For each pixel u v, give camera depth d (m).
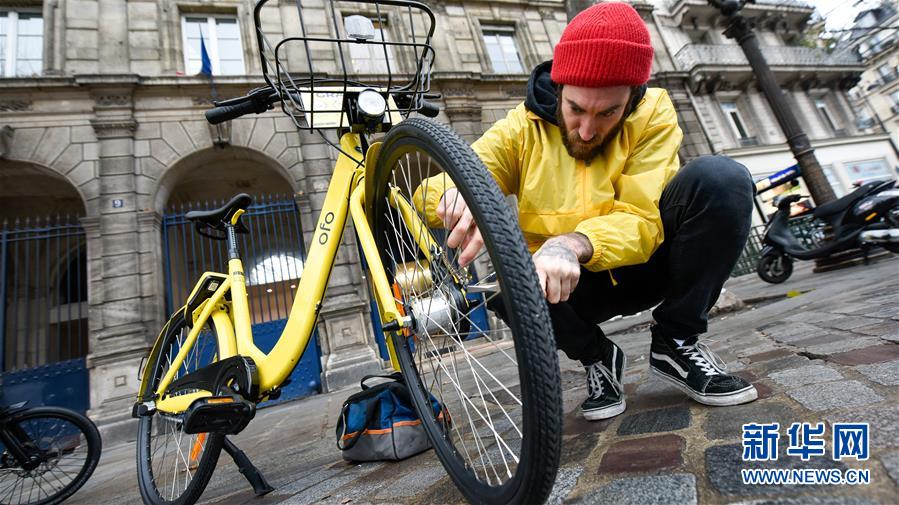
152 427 1.65
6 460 2.11
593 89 0.93
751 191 1.05
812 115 12.91
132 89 6.36
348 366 5.66
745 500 0.62
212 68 7.31
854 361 1.21
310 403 4.50
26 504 2.08
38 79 6.00
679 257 1.10
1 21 6.62
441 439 0.94
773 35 14.31
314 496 1.17
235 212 1.64
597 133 1.02
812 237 5.39
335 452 1.84
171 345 1.76
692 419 1.03
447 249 0.98
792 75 12.83
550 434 0.57
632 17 0.93
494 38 9.88
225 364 1.32
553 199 1.14
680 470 0.76
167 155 6.32
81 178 5.90
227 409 1.13
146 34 6.87
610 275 1.13
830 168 12.11
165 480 1.51
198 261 7.25
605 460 0.89
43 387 4.92
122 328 5.30
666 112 1.16
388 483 1.14
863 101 24.25
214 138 6.50
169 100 6.55
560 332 1.21
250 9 7.62
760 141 11.68
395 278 1.17
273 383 1.21
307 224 6.44
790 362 1.38
